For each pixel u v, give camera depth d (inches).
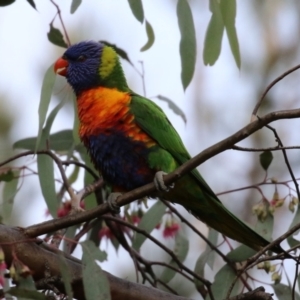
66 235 338.3
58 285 254.2
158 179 271.3
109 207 265.1
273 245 253.6
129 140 311.4
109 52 333.7
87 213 260.1
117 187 329.1
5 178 332.8
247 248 319.0
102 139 314.5
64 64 337.4
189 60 295.3
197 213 321.7
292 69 243.6
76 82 331.3
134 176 317.4
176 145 318.3
